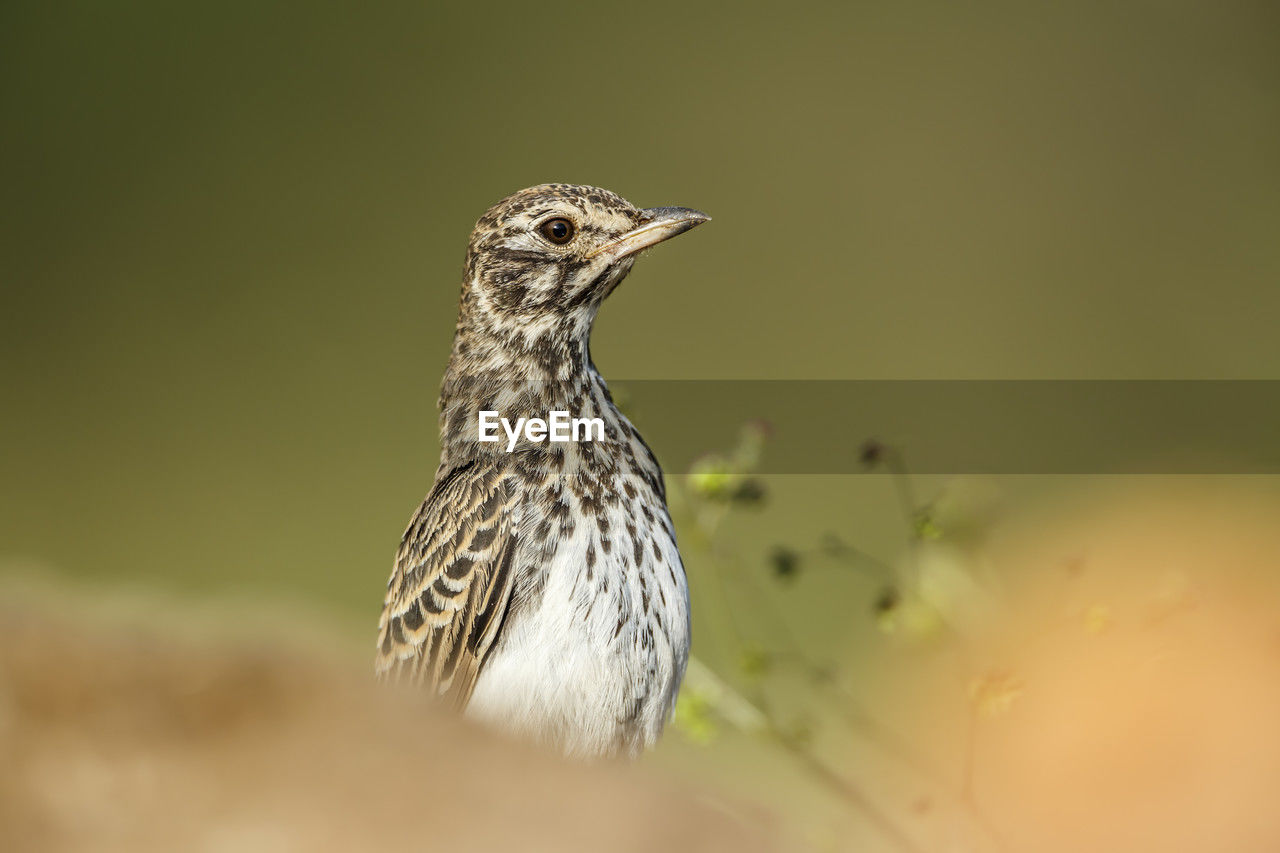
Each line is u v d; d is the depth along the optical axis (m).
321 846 5.03
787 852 5.71
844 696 10.10
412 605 9.13
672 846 5.43
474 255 9.74
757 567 20.58
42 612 5.79
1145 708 7.20
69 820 4.95
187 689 5.45
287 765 5.26
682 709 8.90
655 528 8.94
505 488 8.88
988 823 7.70
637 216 9.70
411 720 5.62
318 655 5.77
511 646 8.70
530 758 5.61
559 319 9.59
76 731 5.21
